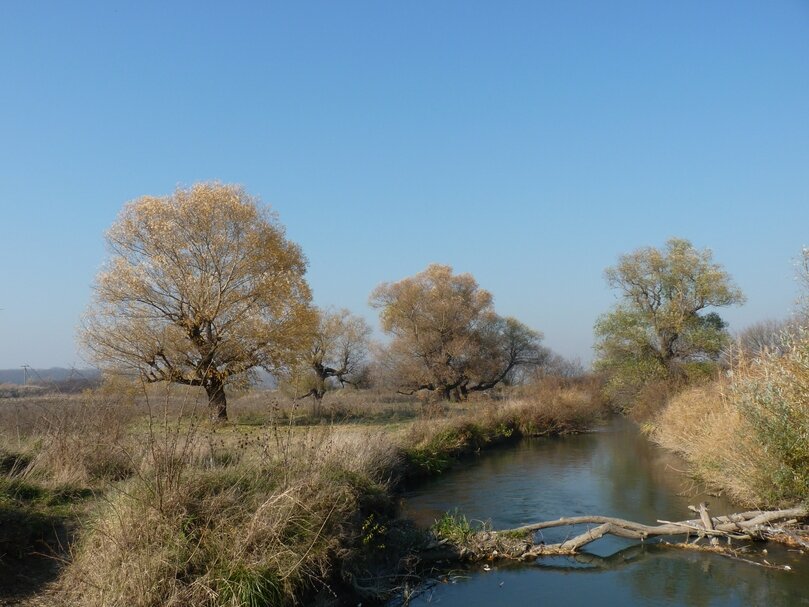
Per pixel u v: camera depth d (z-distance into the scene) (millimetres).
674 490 17078
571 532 13320
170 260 28359
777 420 11812
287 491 8586
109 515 8430
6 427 13680
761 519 12016
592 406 36375
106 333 27125
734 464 13969
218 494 8969
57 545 8836
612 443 28609
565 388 36156
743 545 11859
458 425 25891
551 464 22531
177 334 28016
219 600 7227
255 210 29922
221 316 28812
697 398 22656
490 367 55219
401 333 54750
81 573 7469
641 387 34969
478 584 10469
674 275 34375
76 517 9445
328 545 8977
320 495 9703
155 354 27609
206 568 7625
